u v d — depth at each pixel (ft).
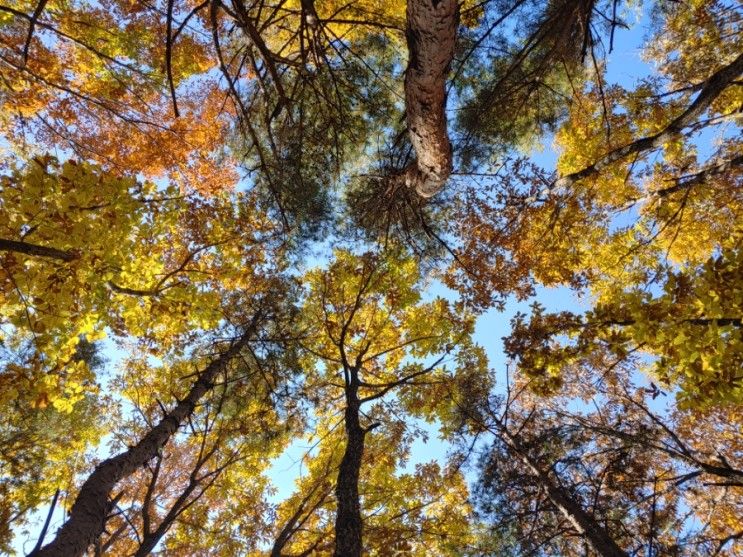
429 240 28.25
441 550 29.45
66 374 14.60
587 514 20.84
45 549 12.71
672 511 23.73
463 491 31.04
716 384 11.79
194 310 17.74
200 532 30.91
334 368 33.45
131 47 26.96
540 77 17.51
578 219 26.25
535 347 19.01
